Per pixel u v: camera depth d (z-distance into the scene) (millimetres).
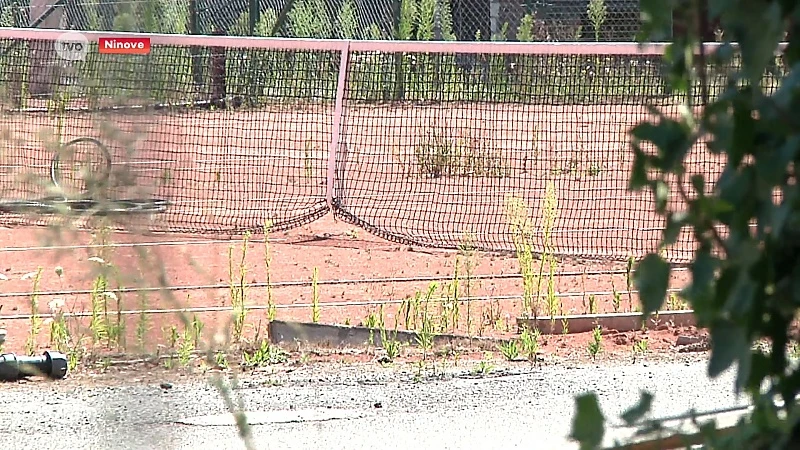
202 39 51562
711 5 6199
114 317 26250
